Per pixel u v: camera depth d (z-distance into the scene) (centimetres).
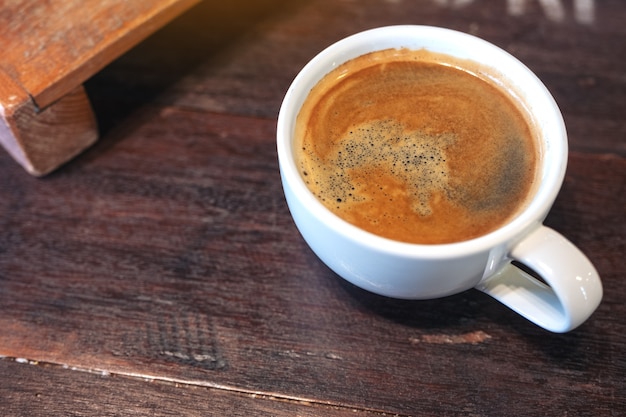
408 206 31
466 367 31
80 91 35
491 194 31
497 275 31
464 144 32
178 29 40
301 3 41
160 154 37
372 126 33
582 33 40
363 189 31
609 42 39
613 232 34
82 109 35
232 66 39
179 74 39
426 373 31
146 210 35
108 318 32
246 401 31
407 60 34
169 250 34
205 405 30
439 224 30
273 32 40
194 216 35
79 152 37
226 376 31
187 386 31
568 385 31
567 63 39
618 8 40
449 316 32
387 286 30
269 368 31
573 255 28
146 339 32
